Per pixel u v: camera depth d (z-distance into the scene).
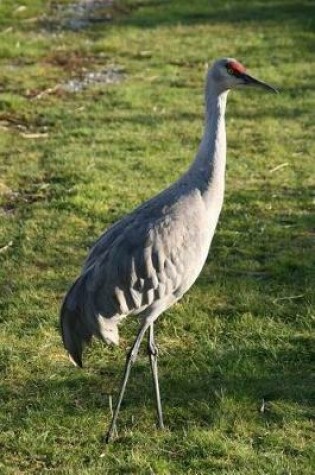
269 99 19.44
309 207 14.09
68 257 12.30
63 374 9.76
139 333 8.71
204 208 8.74
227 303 11.25
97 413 9.05
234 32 24.62
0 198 14.07
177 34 24.30
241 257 12.42
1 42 22.48
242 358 10.05
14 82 19.69
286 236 13.09
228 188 14.72
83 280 8.49
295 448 8.55
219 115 8.99
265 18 26.05
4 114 17.77
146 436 8.70
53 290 11.46
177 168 15.40
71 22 25.02
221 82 9.07
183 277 8.67
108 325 8.43
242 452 8.44
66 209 13.70
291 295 11.40
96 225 13.22
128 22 25.34
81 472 8.16
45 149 16.19
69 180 14.76
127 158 15.77
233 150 16.44
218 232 13.12
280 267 12.05
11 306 11.00
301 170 15.62
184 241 8.58
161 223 8.53
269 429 8.84
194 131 17.30
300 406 9.21
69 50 22.34
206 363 9.98
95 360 10.04
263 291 11.52
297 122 18.12
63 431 8.79
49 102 18.66
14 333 10.48
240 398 9.27
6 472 8.21
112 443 8.61
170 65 21.56
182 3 27.45
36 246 12.53
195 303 11.20
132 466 8.26
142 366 9.92
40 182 14.72
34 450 8.51
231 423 8.93
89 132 17.02
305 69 21.59
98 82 20.14
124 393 9.42
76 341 8.52
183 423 8.94
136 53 22.39
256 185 14.90
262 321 10.80
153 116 18.05
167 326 10.72
